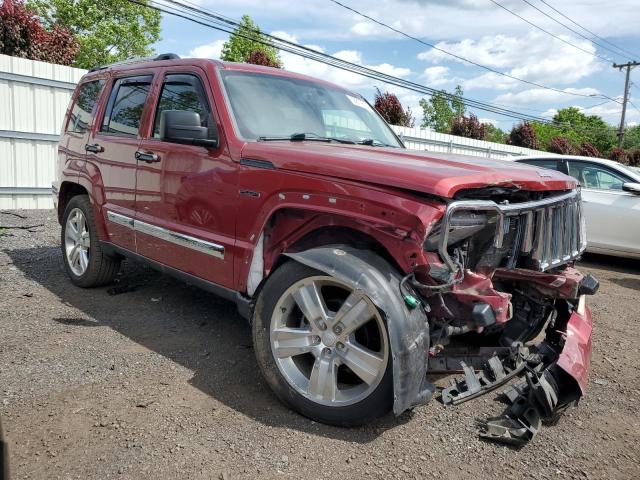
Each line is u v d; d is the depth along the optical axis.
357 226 2.87
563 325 3.64
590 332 3.53
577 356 3.20
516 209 2.98
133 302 4.88
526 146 25.62
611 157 35.12
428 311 2.83
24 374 3.35
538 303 3.61
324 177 2.93
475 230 2.86
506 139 29.05
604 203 7.93
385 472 2.56
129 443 2.66
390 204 2.68
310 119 4.07
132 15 33.44
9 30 11.00
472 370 3.21
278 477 2.47
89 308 4.66
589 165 8.35
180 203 3.83
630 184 7.78
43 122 9.91
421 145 16.52
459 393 3.19
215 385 3.32
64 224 5.45
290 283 2.98
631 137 63.56
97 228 4.86
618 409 3.41
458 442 2.86
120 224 4.52
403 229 2.67
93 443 2.65
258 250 3.31
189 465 2.52
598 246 8.01
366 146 3.90
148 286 5.37
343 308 2.82
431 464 2.65
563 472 2.67
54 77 9.90
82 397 3.10
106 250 4.82
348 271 2.75
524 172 3.28
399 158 3.13
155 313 4.61
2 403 2.98
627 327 5.10
